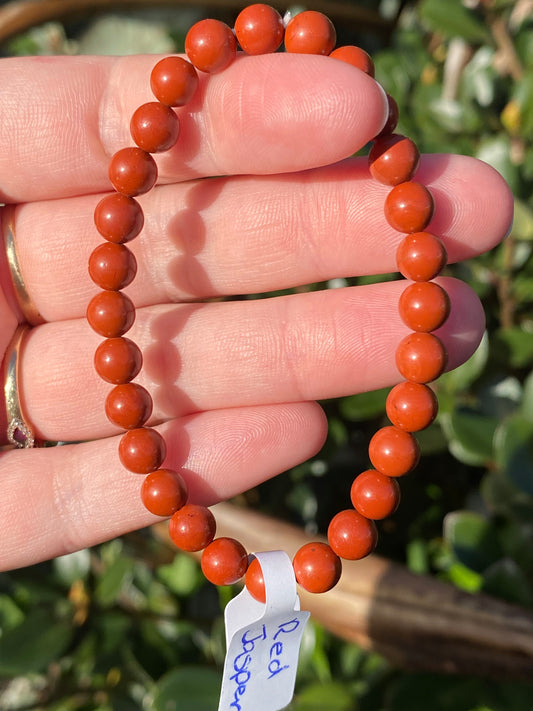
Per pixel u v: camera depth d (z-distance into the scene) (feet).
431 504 0.41
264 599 0.27
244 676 0.27
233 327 0.32
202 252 0.32
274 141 0.28
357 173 0.31
